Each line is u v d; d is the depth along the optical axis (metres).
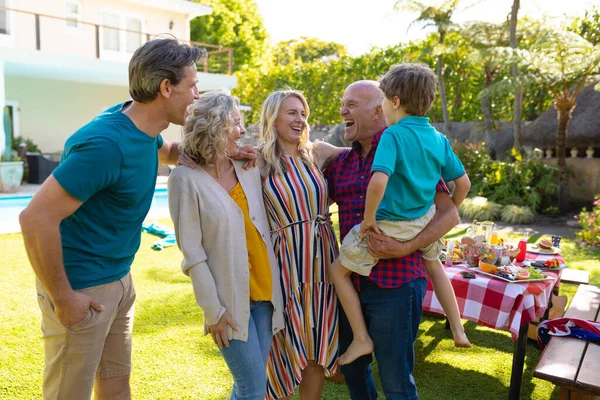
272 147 2.27
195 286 2.00
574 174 10.06
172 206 2.02
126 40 14.90
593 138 9.88
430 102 2.14
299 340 2.23
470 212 9.39
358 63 15.66
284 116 2.27
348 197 2.36
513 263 3.45
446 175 2.29
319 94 16.58
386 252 2.09
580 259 6.22
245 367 2.07
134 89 1.87
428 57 13.44
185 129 2.01
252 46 27.03
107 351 2.14
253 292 2.13
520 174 9.79
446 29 11.91
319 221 2.30
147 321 3.93
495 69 11.73
